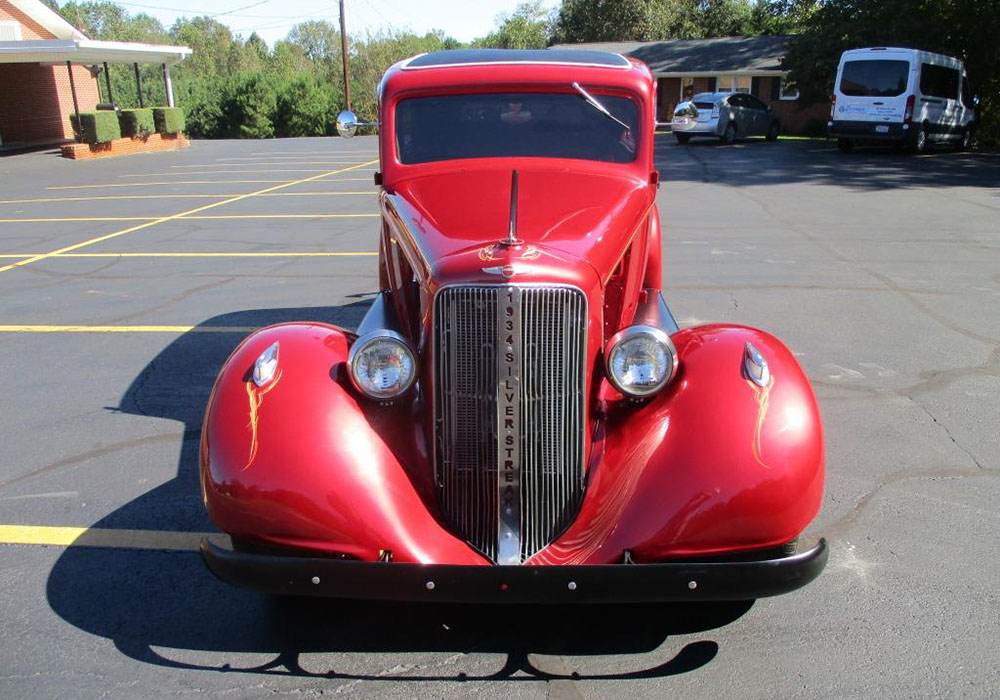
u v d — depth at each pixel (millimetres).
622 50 42844
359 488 2879
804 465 2887
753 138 30188
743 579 2693
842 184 16328
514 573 2658
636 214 3799
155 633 3215
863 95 22188
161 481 4461
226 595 3463
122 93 45250
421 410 3254
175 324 7336
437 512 3098
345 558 2877
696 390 3064
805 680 2904
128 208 14945
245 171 21469
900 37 26344
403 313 3939
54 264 10008
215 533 3945
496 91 4203
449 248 3184
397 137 4234
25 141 30781
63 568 3664
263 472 2869
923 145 22438
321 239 11383
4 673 2982
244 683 2926
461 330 2936
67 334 7109
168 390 5777
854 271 8953
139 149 28469
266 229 12297
